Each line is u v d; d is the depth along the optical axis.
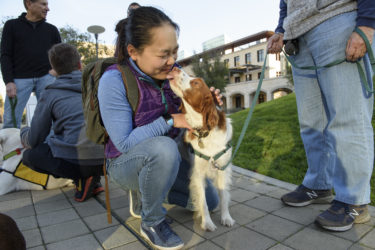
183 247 1.83
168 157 1.67
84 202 2.70
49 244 1.89
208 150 2.11
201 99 2.01
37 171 2.79
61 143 2.51
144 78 1.79
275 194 2.79
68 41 17.36
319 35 2.06
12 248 1.37
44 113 2.58
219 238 1.95
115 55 2.06
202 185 2.18
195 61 31.22
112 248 1.83
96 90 1.83
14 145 3.07
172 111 2.13
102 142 1.94
